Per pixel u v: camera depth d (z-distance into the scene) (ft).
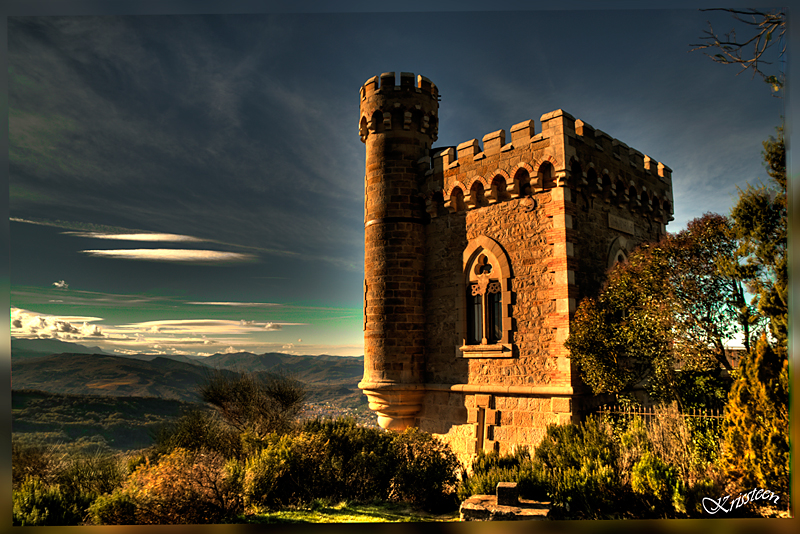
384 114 58.85
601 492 31.60
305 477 42.34
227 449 53.47
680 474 31.73
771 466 29.07
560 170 45.62
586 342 41.04
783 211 33.71
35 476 39.09
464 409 51.13
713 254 37.86
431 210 56.95
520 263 48.49
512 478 35.83
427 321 56.65
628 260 53.06
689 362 37.65
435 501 39.04
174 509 35.14
